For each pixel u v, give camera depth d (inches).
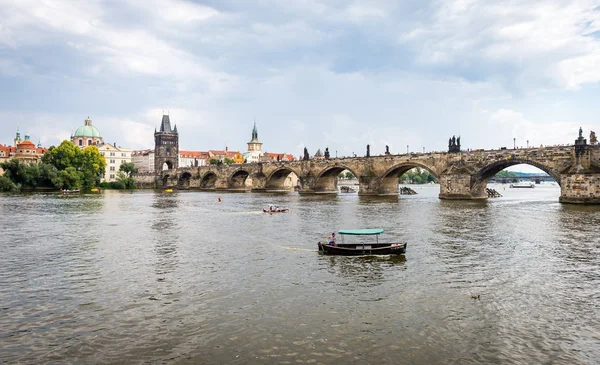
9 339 854.5
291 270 1364.4
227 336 861.8
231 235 2082.9
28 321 945.5
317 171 6195.9
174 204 4197.8
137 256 1600.6
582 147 3368.6
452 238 1930.4
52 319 956.6
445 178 4318.4
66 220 2765.7
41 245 1841.8
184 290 1157.7
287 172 7160.4
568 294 1109.7
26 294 1136.2
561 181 3508.9
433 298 1080.8
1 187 6560.0
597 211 2928.2
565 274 1300.4
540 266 1398.9
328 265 1428.4
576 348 808.3
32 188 7081.7
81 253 1664.6
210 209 3587.6
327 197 5167.3
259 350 802.2
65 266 1446.9
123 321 941.8
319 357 775.1
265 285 1197.7
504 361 759.7
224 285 1202.0
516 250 1653.5
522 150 3806.6
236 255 1601.9
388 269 1370.6
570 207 3230.8
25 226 2463.1
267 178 7209.6
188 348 812.0
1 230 2297.0
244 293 1128.8
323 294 1116.5
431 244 1786.4
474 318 949.8
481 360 762.8
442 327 901.8
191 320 944.3
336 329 892.0
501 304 1037.2
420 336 858.1
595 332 877.8
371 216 2839.6
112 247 1786.4
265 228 2314.2
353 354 786.2
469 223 2433.6
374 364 750.5
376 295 1106.7
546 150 3634.4
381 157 5162.4
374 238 1942.7
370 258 1529.3
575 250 1643.7
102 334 876.0
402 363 753.0
